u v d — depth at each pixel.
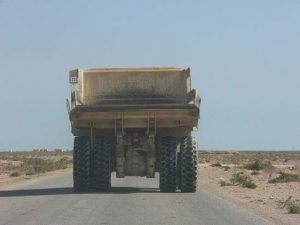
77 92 43.31
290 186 53.94
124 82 45.94
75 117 40.94
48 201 36.06
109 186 42.50
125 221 26.62
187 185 42.25
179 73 45.88
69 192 43.00
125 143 42.41
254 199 40.50
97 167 42.19
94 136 43.25
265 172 81.75
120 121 41.53
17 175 78.25
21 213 29.95
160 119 41.47
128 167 42.53
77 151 42.25
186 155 42.41
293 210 32.25
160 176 42.16
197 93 42.03
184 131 43.28
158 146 43.38
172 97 45.84
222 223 26.16
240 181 56.91
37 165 106.06
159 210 31.02
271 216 30.19
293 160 174.50
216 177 71.69
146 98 45.84
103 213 29.59
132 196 39.16
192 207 32.69
